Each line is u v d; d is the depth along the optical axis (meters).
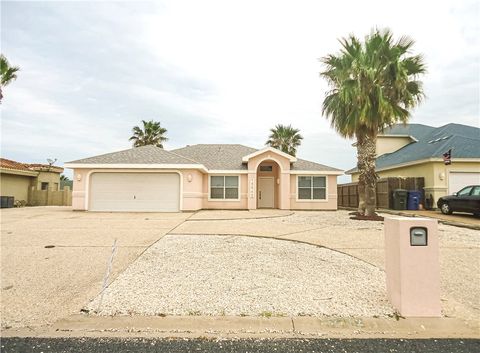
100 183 18.36
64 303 4.30
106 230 10.43
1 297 4.52
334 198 20.97
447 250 7.55
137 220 13.44
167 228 10.96
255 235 9.41
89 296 4.56
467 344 3.19
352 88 12.86
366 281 5.24
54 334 3.41
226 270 5.88
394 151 26.19
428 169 18.48
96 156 18.94
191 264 6.28
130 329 3.53
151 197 18.33
